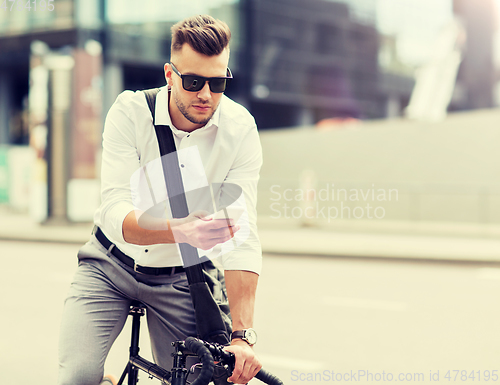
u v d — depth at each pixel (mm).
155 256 2844
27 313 8594
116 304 2871
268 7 53781
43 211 24078
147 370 2783
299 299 9602
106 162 2717
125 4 42625
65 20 38875
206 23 2500
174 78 2574
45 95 23391
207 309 2523
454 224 22734
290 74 55688
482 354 6406
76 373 2553
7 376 5836
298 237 19734
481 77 66000
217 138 2787
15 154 30672
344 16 58719
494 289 10578
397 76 63125
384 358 6285
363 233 21266
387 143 31172
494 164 27219
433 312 8594
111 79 42719
